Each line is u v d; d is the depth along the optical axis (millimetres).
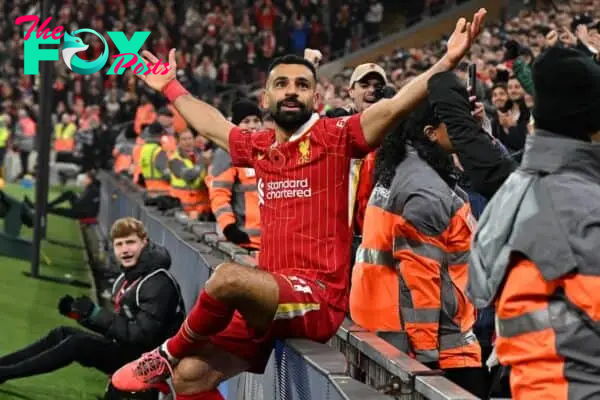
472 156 4547
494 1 35125
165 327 8305
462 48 5242
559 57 3533
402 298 5871
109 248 19391
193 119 6199
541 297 3447
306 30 38219
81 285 16641
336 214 5551
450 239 5848
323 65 36719
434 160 5848
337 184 5555
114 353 8461
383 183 5965
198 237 10547
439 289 5742
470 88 5867
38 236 16984
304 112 5578
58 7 39125
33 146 36438
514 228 3518
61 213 25219
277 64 5648
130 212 17500
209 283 5156
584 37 9320
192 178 13516
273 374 5652
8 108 37656
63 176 35250
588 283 3359
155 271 8336
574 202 3436
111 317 8289
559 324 3412
